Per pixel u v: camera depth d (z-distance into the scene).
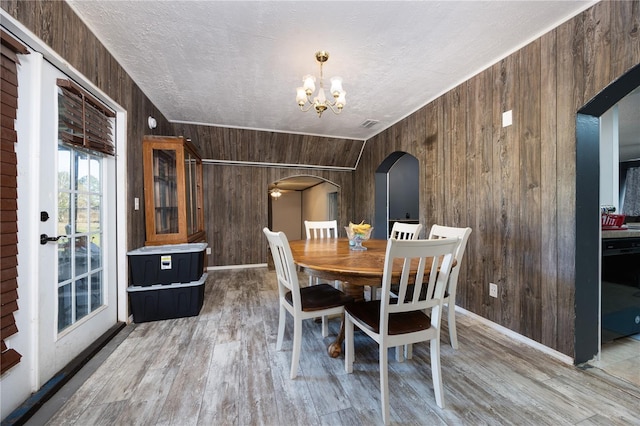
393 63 2.28
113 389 1.50
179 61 2.23
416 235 2.53
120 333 2.18
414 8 1.64
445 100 2.81
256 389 1.51
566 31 1.75
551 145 1.85
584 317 1.75
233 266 4.68
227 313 2.64
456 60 2.24
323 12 1.68
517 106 2.08
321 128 4.09
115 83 2.15
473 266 2.48
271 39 1.95
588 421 1.28
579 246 1.73
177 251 2.46
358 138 4.61
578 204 1.73
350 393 1.48
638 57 1.44
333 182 5.16
